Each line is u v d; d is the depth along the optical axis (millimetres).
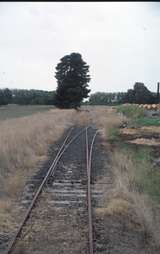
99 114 68250
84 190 13406
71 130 37469
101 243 8773
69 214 10664
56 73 86438
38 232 9312
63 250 8344
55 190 13328
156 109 62219
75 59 84625
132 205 11203
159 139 27500
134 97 115250
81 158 20359
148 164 16938
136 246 8750
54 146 24891
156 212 10836
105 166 17969
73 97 84062
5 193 12648
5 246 8469
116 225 9898
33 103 115750
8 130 23828
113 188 13359
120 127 37469
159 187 13203
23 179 14719
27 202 11727
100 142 27406
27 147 20672
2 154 17141
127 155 19656
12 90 119000
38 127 29297
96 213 10727
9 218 10273
